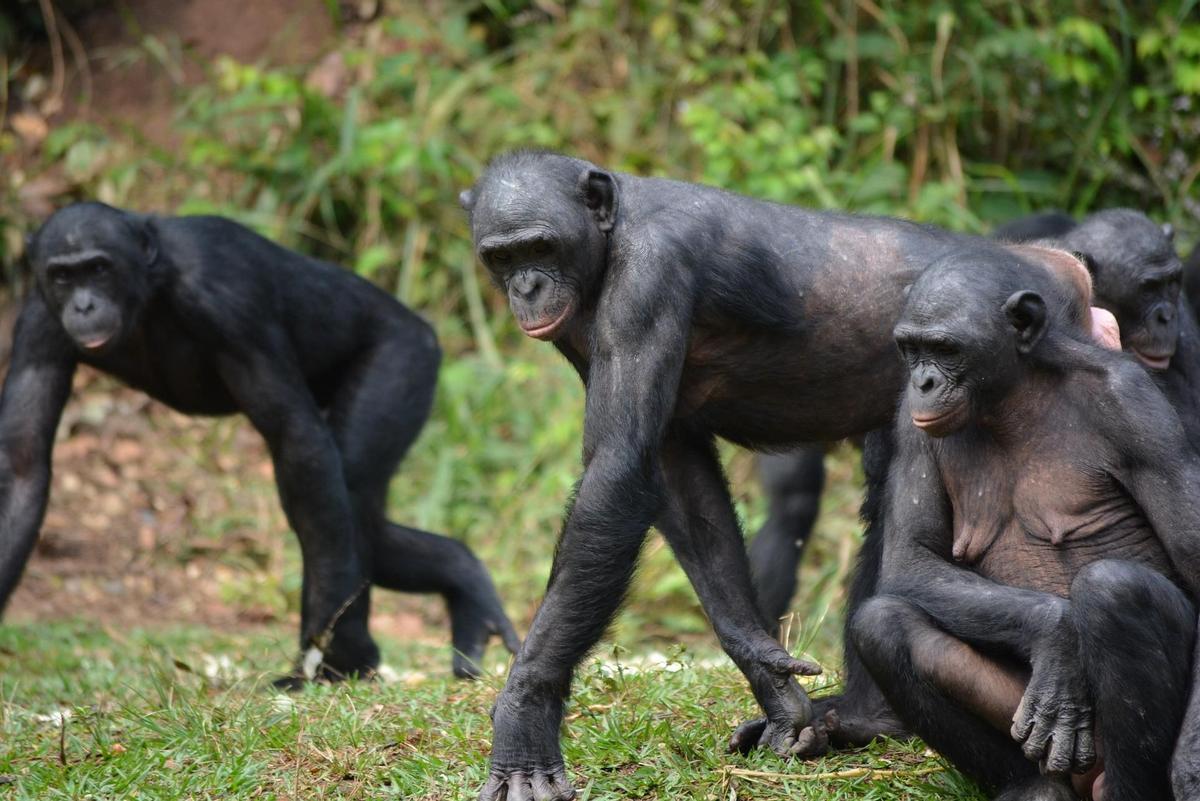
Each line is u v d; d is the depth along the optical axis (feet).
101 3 95.35
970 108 85.30
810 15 89.56
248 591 73.82
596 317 34.65
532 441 81.00
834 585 70.59
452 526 78.07
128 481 80.74
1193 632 29.25
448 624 73.31
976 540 32.07
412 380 57.11
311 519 51.24
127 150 91.76
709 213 35.88
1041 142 87.30
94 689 49.78
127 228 50.60
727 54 89.61
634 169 86.28
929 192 80.69
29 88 94.53
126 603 72.74
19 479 49.83
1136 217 45.14
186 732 39.81
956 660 30.76
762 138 81.20
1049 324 31.45
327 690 44.14
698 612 72.02
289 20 94.99
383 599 75.61
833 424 38.50
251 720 39.91
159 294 51.52
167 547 76.89
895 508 32.86
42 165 90.94
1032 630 29.94
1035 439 31.58
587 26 91.86
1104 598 28.55
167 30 94.79
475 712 40.52
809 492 62.75
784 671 36.09
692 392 37.42
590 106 89.30
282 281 54.29
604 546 32.89
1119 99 86.02
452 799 34.24
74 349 51.37
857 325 37.27
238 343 51.06
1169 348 44.24
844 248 37.47
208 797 35.58
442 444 81.56
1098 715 29.19
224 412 55.42
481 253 34.68
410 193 88.74
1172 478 29.84
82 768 37.83
